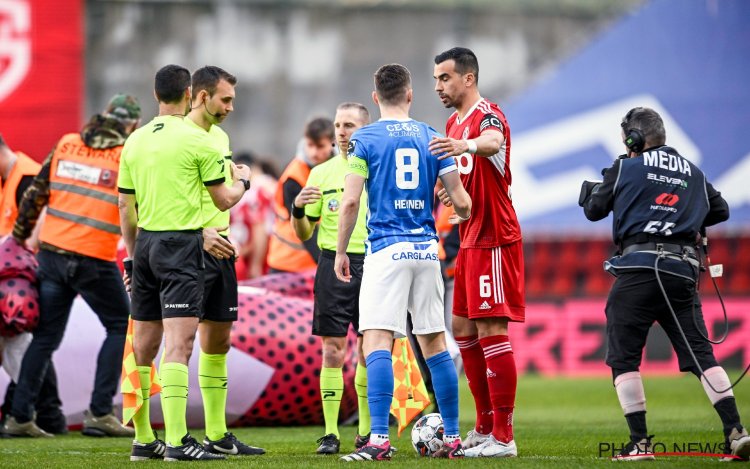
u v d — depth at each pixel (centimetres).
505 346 2236
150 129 2209
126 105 2933
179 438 2162
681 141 5750
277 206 3459
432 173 2138
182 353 2170
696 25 5778
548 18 5800
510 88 5794
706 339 2152
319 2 5694
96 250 2867
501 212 2233
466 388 4706
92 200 2870
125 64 5566
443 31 5741
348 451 2489
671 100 5756
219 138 2377
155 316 2242
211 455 2177
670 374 5428
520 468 1925
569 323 5631
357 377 2519
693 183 2175
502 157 2220
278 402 3078
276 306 3156
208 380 2358
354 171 2103
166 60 5609
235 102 5672
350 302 2483
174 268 2164
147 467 2025
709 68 5762
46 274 2884
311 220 2544
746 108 5728
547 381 5103
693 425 3025
